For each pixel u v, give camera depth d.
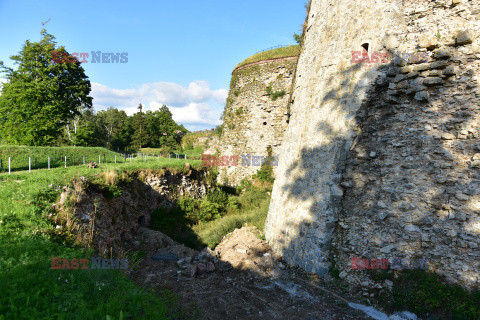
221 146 26.66
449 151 6.25
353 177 7.82
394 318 5.86
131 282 6.11
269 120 22.89
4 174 9.77
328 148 8.43
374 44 7.70
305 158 9.46
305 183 9.17
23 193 7.38
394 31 7.34
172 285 7.45
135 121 61.19
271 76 23.16
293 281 7.84
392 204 6.96
